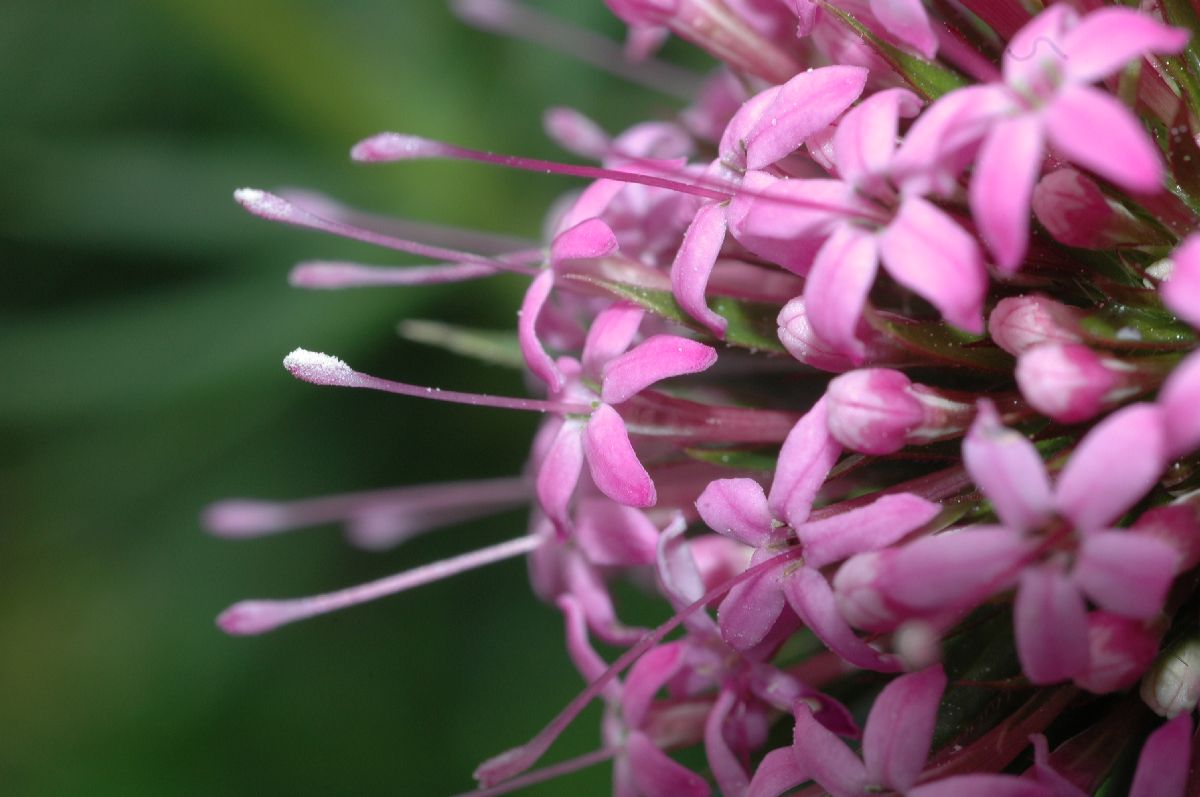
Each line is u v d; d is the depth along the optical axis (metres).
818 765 0.10
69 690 0.15
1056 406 0.09
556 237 0.10
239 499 0.15
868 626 0.09
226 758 0.15
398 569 0.16
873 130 0.09
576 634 0.11
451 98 0.14
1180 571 0.09
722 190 0.10
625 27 0.14
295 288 0.14
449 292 0.14
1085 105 0.09
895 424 0.10
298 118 0.14
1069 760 0.10
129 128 0.15
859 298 0.09
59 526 0.15
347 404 0.15
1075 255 0.10
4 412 0.14
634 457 0.10
